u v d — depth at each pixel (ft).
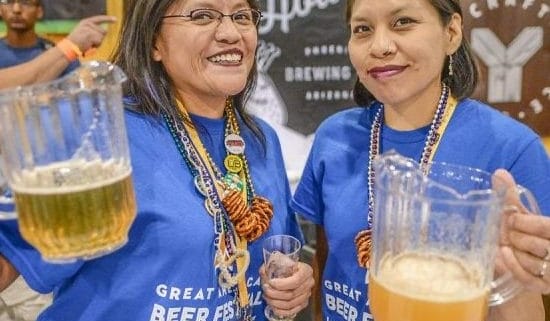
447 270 2.28
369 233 3.31
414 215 2.31
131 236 3.12
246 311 3.38
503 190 2.26
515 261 2.41
